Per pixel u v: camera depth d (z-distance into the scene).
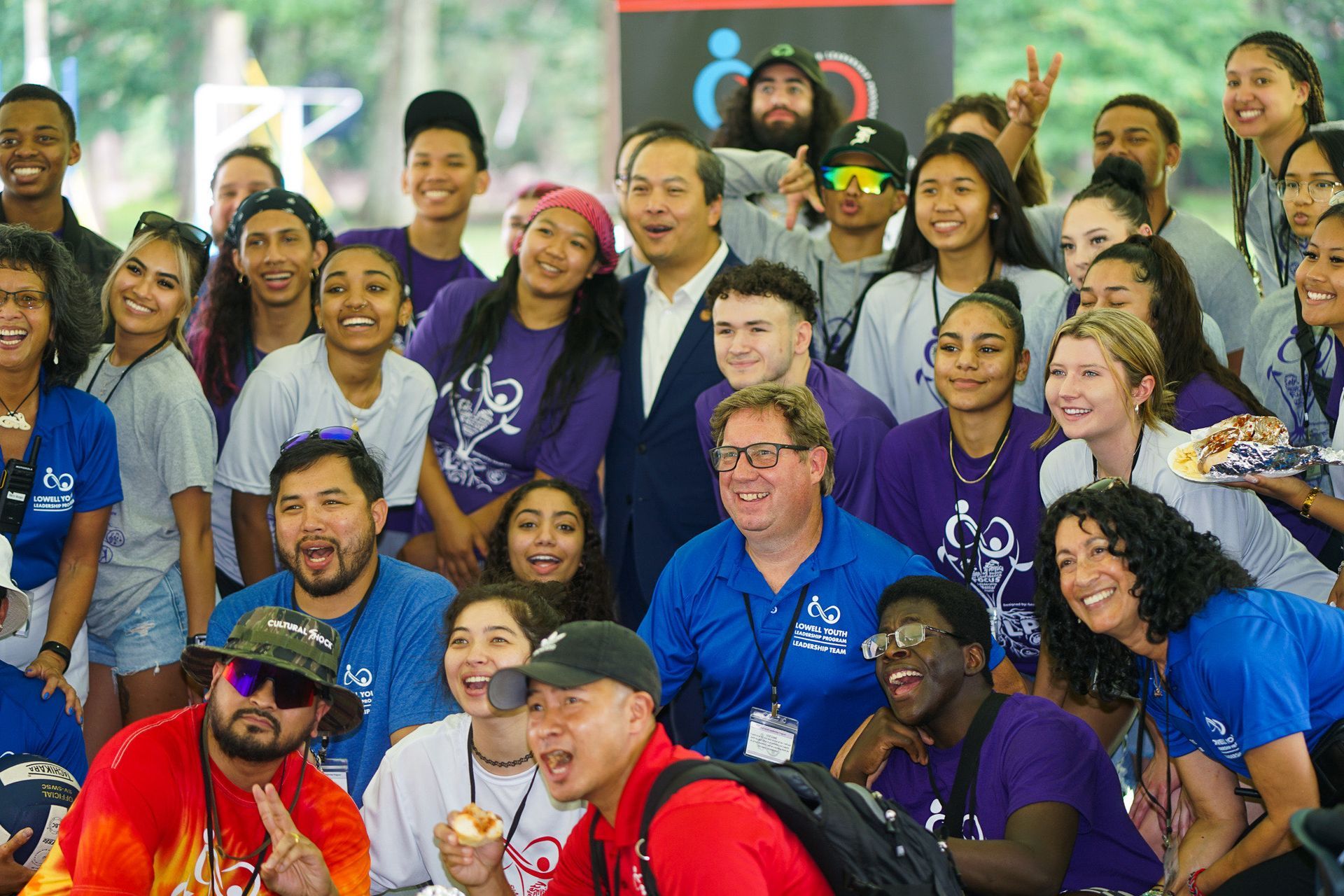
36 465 4.32
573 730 2.76
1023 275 5.16
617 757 2.78
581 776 2.77
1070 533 3.39
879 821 2.81
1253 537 4.02
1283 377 4.82
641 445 5.16
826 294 5.68
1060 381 3.99
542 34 19.09
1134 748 4.80
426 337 5.51
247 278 5.28
